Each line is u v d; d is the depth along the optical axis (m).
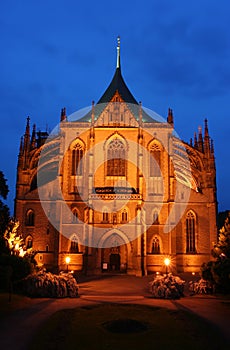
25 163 95.56
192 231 91.44
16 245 59.12
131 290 60.31
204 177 95.69
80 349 25.66
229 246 62.09
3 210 60.12
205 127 100.50
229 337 29.39
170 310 39.69
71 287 50.59
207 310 41.03
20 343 26.86
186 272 89.00
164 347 26.34
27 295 49.09
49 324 32.22
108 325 32.25
